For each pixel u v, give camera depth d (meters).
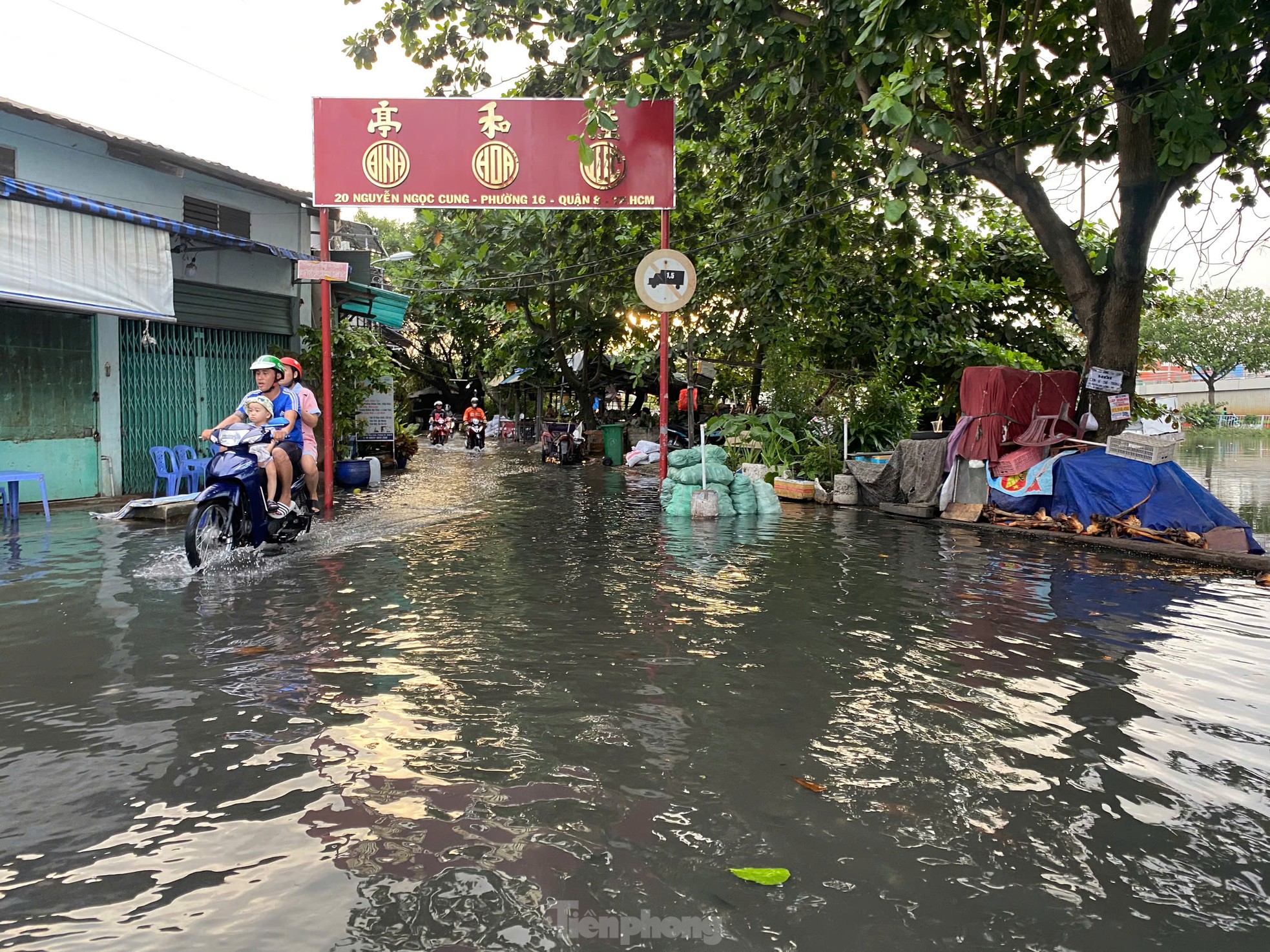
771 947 2.07
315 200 10.65
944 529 9.87
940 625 5.21
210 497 6.75
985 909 2.25
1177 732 3.50
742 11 8.47
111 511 10.15
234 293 13.30
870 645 4.75
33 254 9.05
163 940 2.07
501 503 12.04
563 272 16.20
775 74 9.77
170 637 4.74
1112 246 10.71
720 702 3.81
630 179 10.97
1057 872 2.44
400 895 2.28
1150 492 8.59
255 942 2.07
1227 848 2.58
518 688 3.96
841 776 3.06
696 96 10.36
